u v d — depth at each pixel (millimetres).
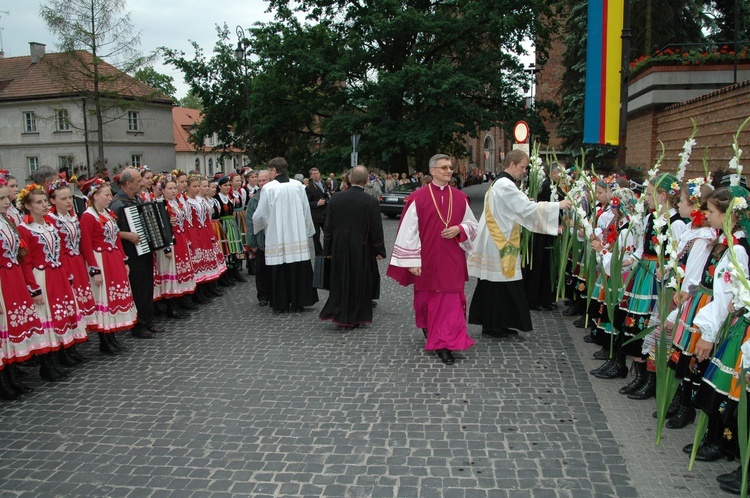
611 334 5445
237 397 5207
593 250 5715
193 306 8711
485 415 4781
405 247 6211
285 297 8422
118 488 3746
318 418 4742
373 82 27906
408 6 29203
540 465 3975
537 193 7613
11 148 40188
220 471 3930
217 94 33281
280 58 29375
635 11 19969
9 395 5262
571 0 22938
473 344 6750
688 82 13766
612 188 7094
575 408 4918
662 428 4328
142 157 41844
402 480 3787
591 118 9414
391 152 27922
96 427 4652
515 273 6727
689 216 4477
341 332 7363
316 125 34594
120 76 27766
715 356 3699
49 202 6066
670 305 4734
